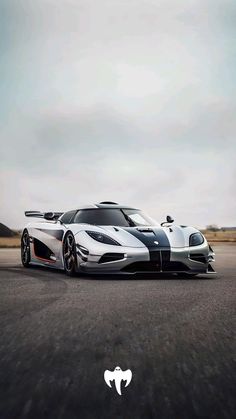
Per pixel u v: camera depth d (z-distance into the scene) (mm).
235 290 4387
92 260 5684
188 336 2332
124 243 5680
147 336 2332
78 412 1303
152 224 6578
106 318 2846
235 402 1372
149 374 1660
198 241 5996
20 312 3049
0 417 1269
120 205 6961
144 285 4863
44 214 7230
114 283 5094
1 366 1772
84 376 1636
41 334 2375
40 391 1475
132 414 1287
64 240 6332
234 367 1753
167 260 5656
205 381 1574
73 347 2096
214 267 7523
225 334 2379
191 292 4211
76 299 3691
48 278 5652
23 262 7707
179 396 1424
